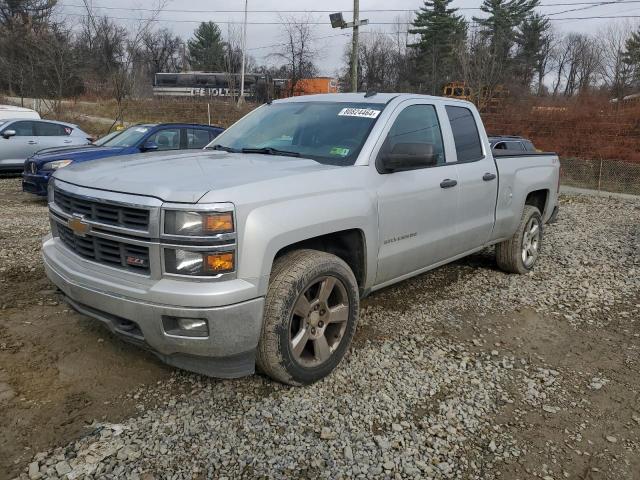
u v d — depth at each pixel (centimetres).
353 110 427
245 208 292
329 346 355
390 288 542
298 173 338
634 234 903
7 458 263
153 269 287
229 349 294
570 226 982
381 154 395
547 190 637
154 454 271
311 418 308
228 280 287
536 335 446
